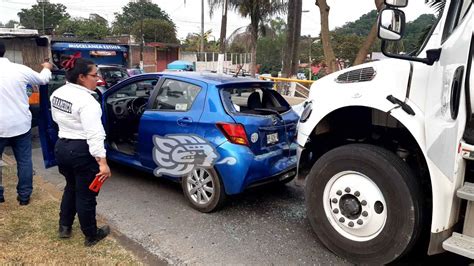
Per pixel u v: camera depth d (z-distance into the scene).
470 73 2.70
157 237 3.77
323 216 3.48
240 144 4.01
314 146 3.92
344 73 3.55
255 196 4.93
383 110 3.11
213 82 4.32
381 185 3.08
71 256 3.29
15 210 4.15
